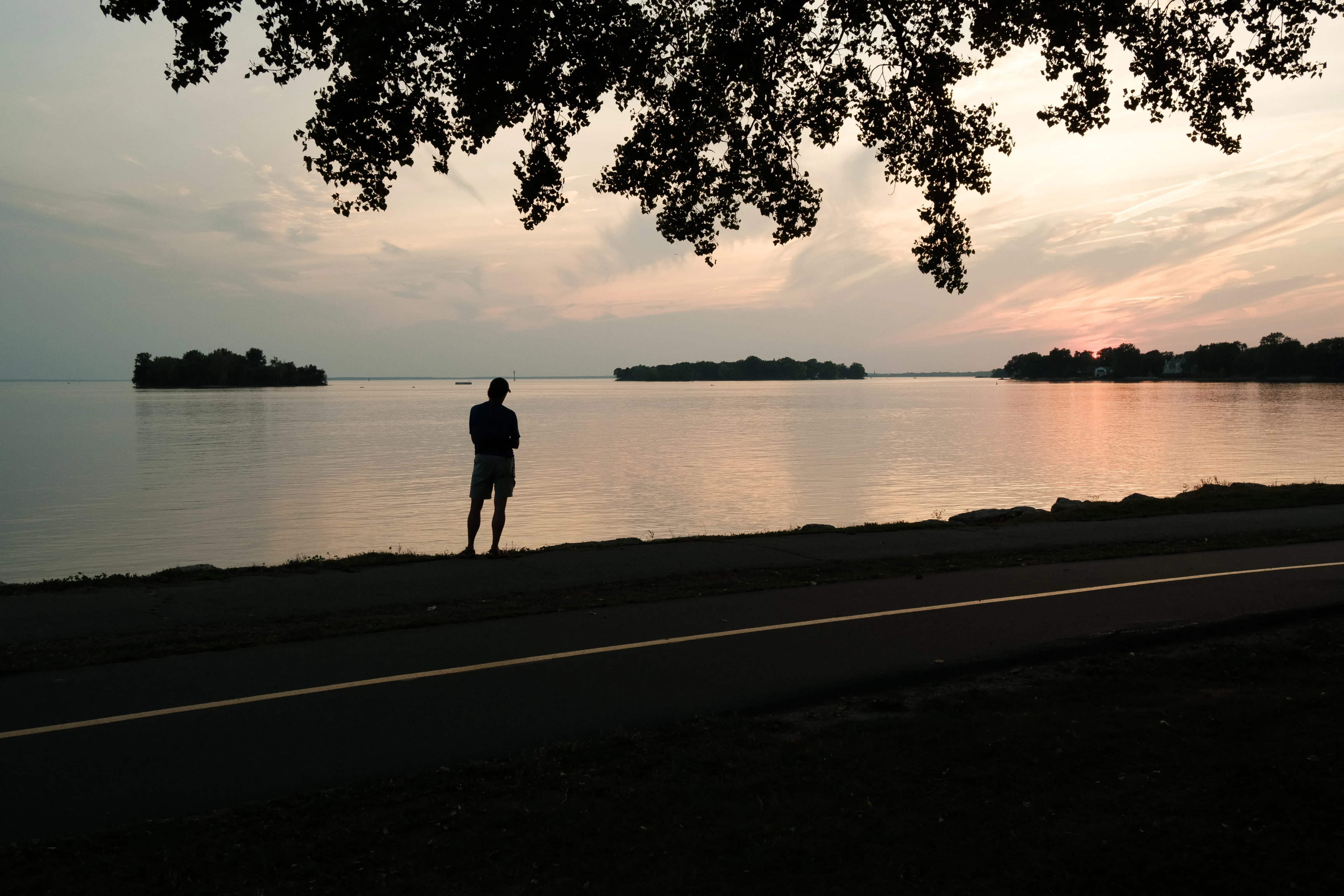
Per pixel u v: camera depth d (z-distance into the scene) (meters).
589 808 4.00
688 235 11.56
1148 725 4.91
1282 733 4.72
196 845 3.62
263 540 19.91
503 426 10.41
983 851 3.63
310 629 7.16
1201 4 9.37
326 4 8.56
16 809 3.96
